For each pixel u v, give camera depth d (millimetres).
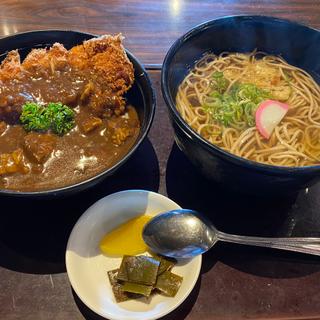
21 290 259
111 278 260
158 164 326
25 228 286
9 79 306
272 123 314
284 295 267
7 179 273
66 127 296
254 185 262
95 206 281
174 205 288
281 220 300
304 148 311
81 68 321
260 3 475
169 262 267
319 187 315
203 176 307
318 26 451
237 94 328
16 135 292
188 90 336
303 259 282
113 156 291
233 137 312
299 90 342
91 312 253
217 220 298
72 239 266
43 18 431
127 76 313
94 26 429
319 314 260
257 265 278
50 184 272
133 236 281
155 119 351
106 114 310
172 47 300
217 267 276
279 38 343
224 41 345
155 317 238
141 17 444
